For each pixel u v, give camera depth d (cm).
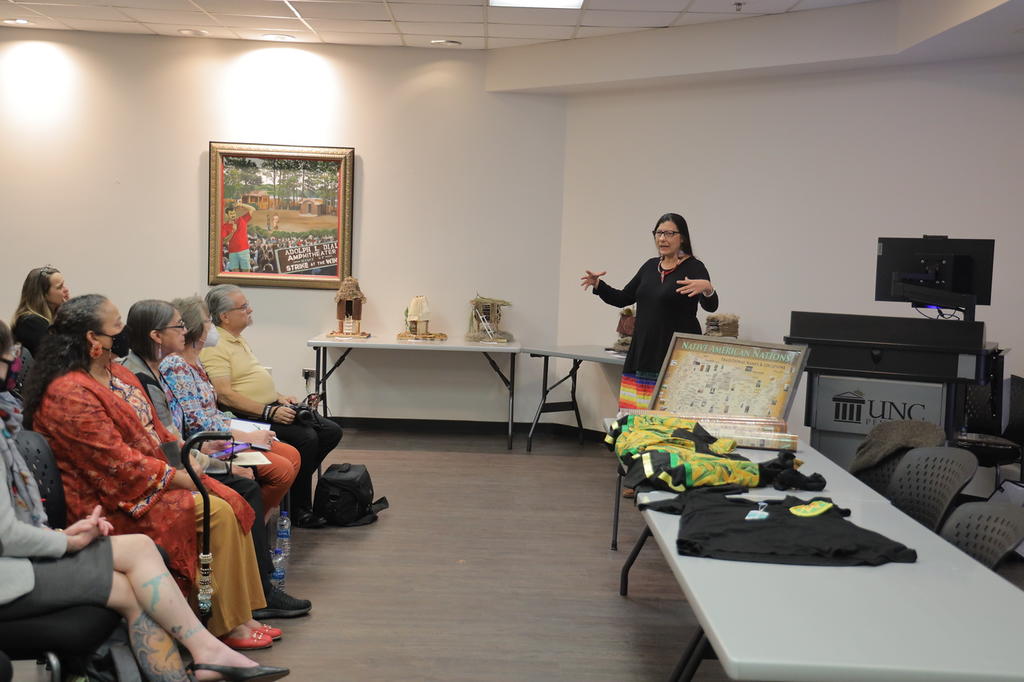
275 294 762
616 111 735
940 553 228
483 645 349
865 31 603
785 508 261
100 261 751
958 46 574
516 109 755
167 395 393
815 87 661
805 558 220
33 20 698
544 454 704
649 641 358
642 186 728
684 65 666
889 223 643
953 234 625
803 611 187
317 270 759
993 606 192
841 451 411
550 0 602
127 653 262
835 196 659
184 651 331
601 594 409
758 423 350
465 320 770
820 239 664
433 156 757
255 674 291
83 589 254
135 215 750
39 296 539
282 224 754
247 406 474
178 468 349
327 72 747
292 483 446
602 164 744
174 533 317
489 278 767
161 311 372
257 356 768
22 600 245
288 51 744
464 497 569
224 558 330
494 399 782
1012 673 161
